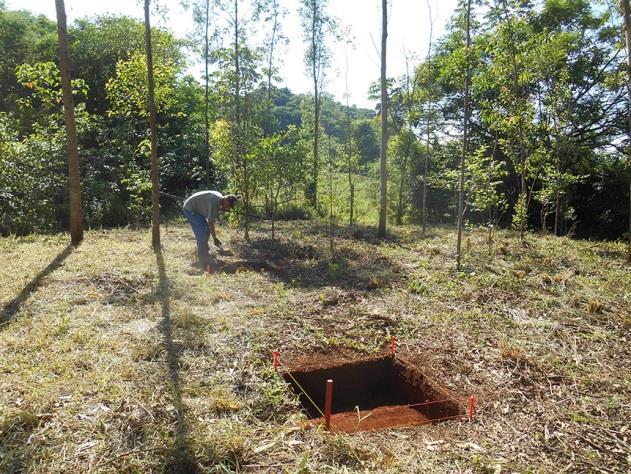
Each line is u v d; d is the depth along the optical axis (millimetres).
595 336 5145
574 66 15086
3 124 11383
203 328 4902
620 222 16047
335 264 7902
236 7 10773
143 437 3133
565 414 3701
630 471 3033
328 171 11312
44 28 19281
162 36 9391
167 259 7742
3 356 4113
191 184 15289
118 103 9711
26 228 10266
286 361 4516
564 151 12969
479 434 3443
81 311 5191
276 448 3123
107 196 11891
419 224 15195
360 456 3088
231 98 10297
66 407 3410
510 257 8562
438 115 16406
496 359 4629
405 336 5191
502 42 9898
